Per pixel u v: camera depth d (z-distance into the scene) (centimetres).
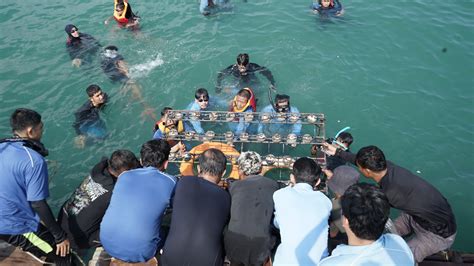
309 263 365
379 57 923
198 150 582
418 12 1057
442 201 438
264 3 1109
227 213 405
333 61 914
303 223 380
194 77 883
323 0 1045
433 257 499
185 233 380
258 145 682
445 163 707
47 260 484
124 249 402
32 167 416
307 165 421
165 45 970
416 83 858
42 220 437
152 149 454
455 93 837
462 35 979
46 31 1029
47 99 833
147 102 825
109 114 796
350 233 338
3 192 420
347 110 802
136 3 1125
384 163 431
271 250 443
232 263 429
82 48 959
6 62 924
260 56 930
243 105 688
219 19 1051
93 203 475
